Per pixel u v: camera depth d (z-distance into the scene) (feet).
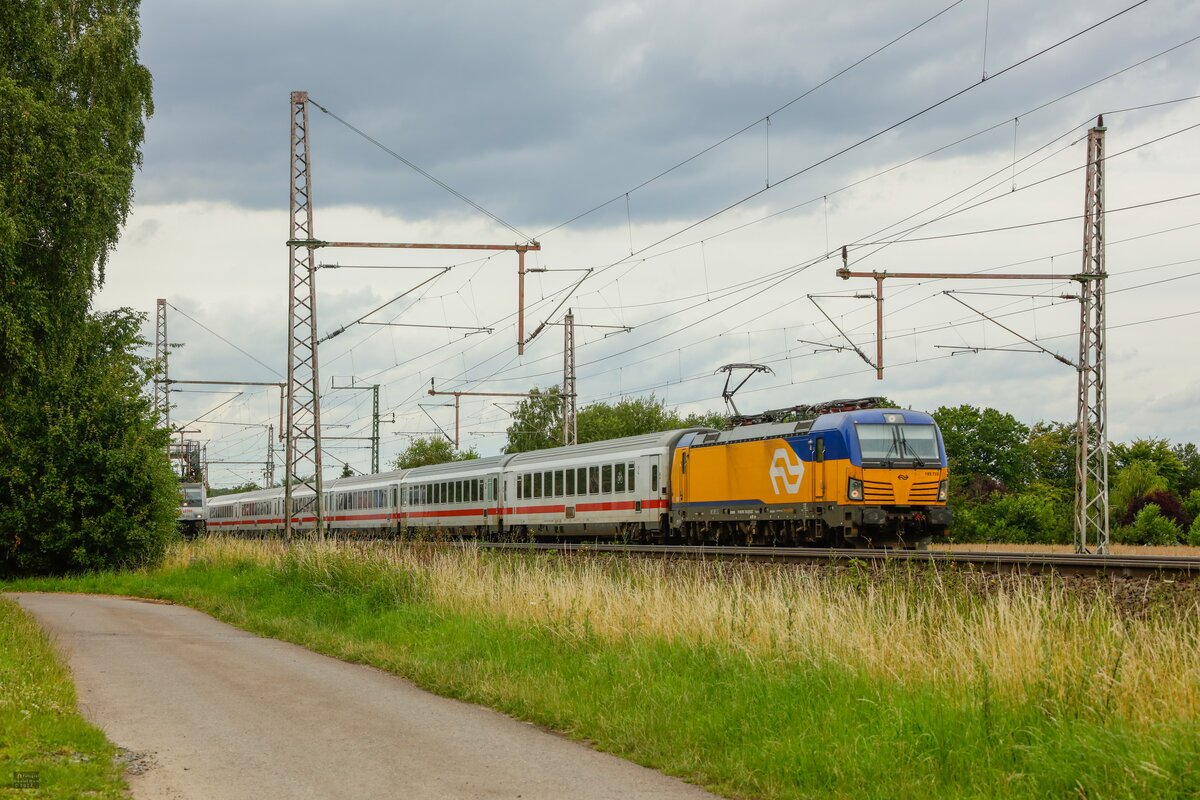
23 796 27.58
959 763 29.17
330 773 31.40
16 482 117.91
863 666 39.06
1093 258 110.63
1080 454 110.22
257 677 49.11
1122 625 37.50
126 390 125.90
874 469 94.48
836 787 28.76
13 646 50.85
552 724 37.93
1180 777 26.00
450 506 163.43
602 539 133.59
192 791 29.35
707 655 43.75
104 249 121.90
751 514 106.11
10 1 104.01
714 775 30.60
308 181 116.67
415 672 48.62
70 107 120.88
